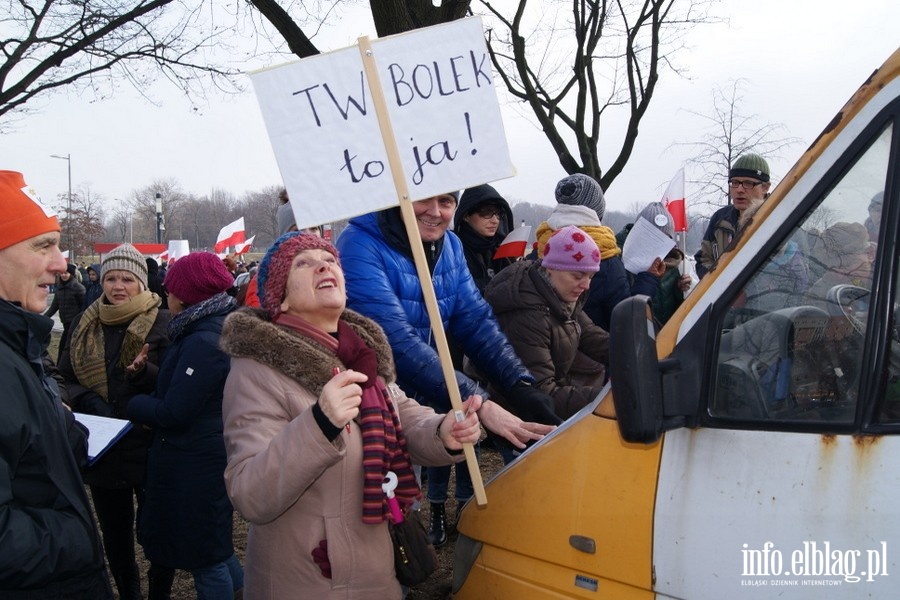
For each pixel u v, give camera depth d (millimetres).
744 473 1643
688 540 1680
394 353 2744
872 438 1528
